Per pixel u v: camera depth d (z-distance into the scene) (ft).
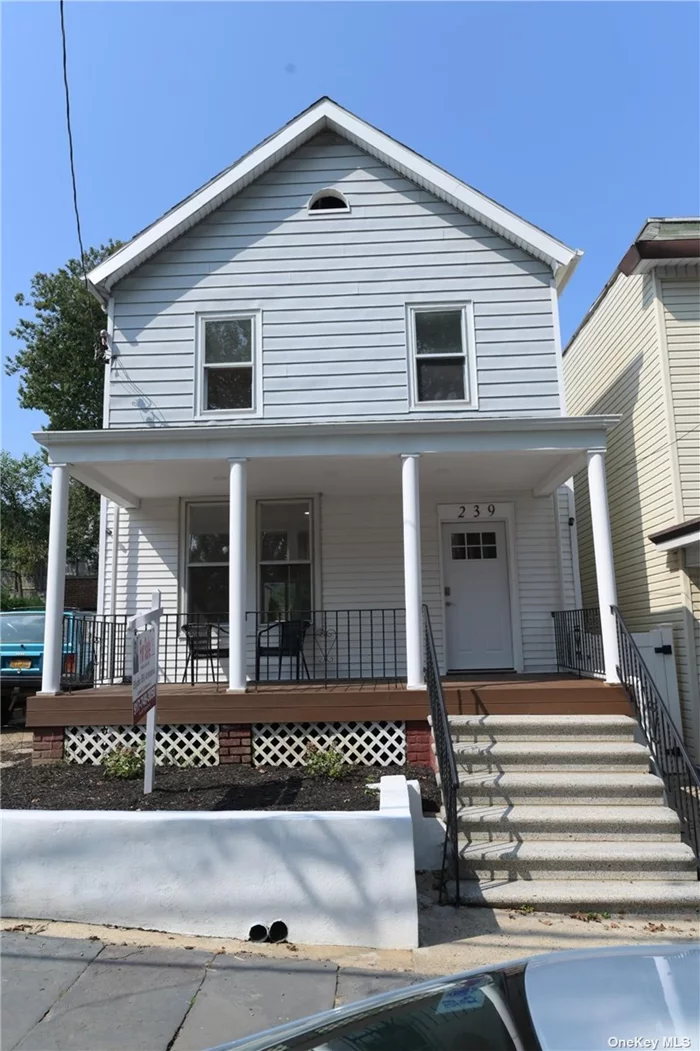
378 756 23.53
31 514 110.32
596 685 23.67
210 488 31.68
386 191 32.14
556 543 32.65
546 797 20.07
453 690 23.57
